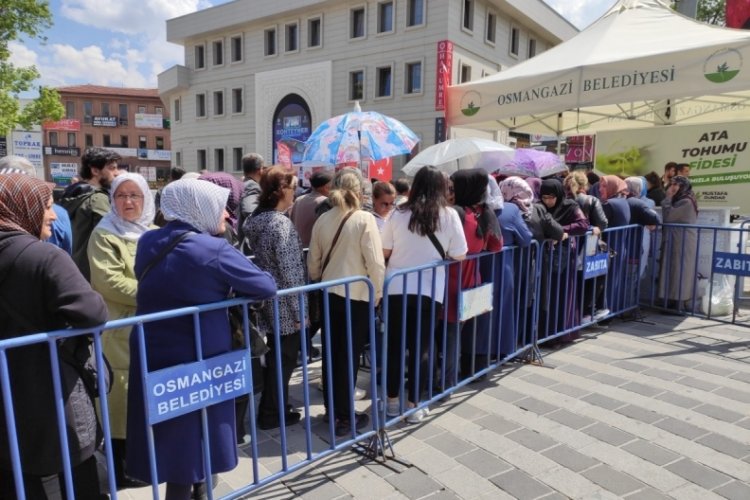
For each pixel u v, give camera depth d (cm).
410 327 345
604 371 416
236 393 228
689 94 505
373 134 592
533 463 286
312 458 274
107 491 268
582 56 606
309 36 2414
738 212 791
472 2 2094
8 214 188
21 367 187
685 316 571
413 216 333
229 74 2773
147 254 216
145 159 5816
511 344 411
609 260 525
